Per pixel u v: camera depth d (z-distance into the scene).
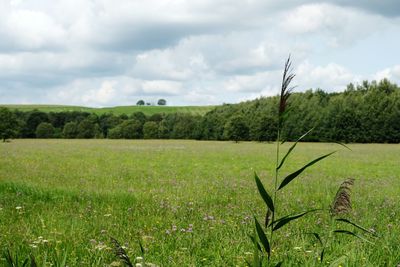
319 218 10.18
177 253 7.02
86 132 131.00
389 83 121.44
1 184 15.35
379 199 14.73
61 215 10.35
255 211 11.44
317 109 104.62
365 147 77.25
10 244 7.24
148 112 179.25
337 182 21.23
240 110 121.06
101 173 24.02
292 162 37.72
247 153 51.56
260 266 3.76
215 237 8.30
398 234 8.70
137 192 15.66
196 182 20.09
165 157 41.75
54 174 22.44
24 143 78.38
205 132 120.88
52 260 6.03
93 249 6.92
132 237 8.23
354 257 6.42
